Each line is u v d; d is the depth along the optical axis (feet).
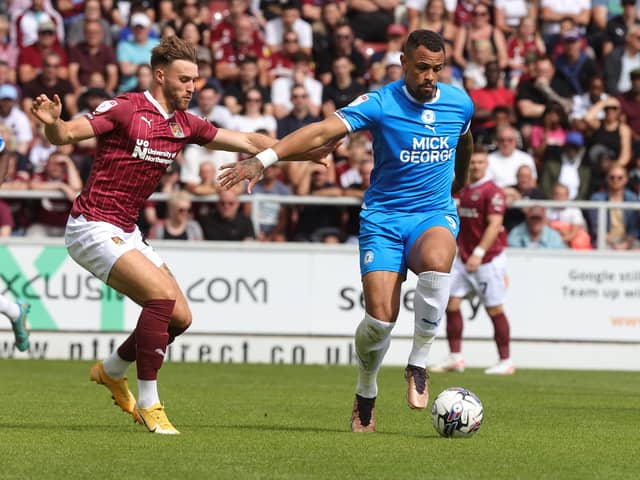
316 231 176.96
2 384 127.24
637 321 176.86
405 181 82.79
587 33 234.38
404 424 91.91
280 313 173.99
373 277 81.76
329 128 80.59
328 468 65.77
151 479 61.00
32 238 171.42
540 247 177.78
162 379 139.13
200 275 173.06
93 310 172.45
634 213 181.06
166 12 221.66
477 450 75.05
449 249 80.28
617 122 200.13
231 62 209.05
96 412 98.07
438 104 82.38
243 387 128.67
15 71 211.41
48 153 194.08
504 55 220.64
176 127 81.92
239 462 67.72
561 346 176.86
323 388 128.47
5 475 62.18
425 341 81.05
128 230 82.64
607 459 72.49
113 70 209.26
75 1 225.15
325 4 223.71
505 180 187.62
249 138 85.10
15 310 97.45
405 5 234.38
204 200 173.78
